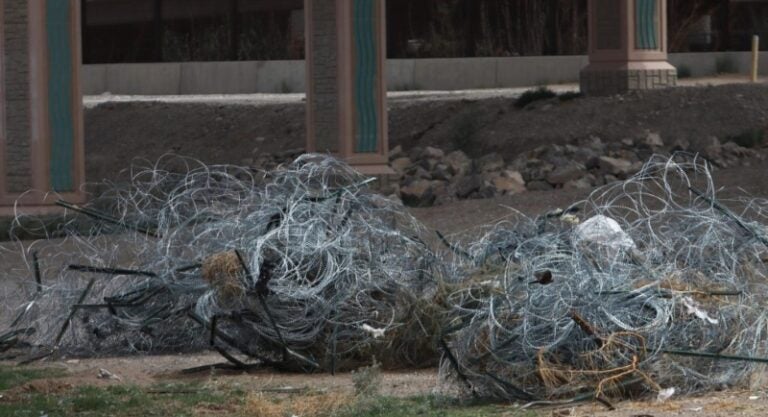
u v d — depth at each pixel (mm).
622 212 39906
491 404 25188
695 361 25156
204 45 124375
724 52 117062
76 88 63156
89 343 34281
